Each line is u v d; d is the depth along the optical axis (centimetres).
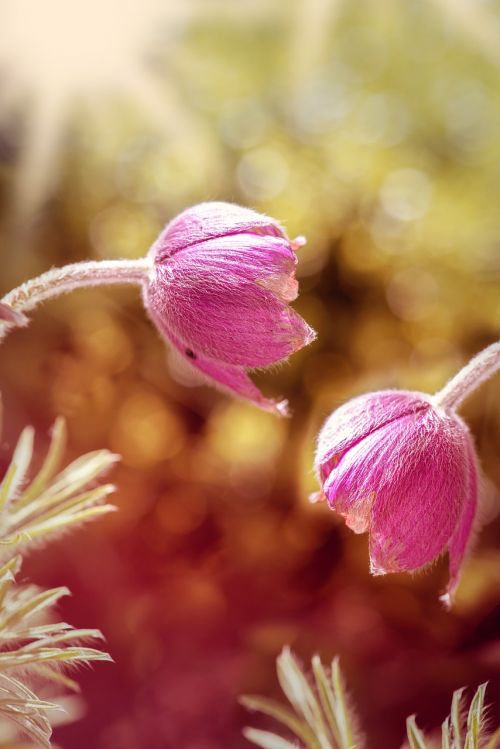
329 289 84
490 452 73
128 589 75
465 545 44
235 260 44
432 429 44
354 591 75
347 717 45
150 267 45
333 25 87
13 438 79
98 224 85
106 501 80
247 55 87
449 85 89
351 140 88
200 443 86
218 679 69
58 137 81
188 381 86
